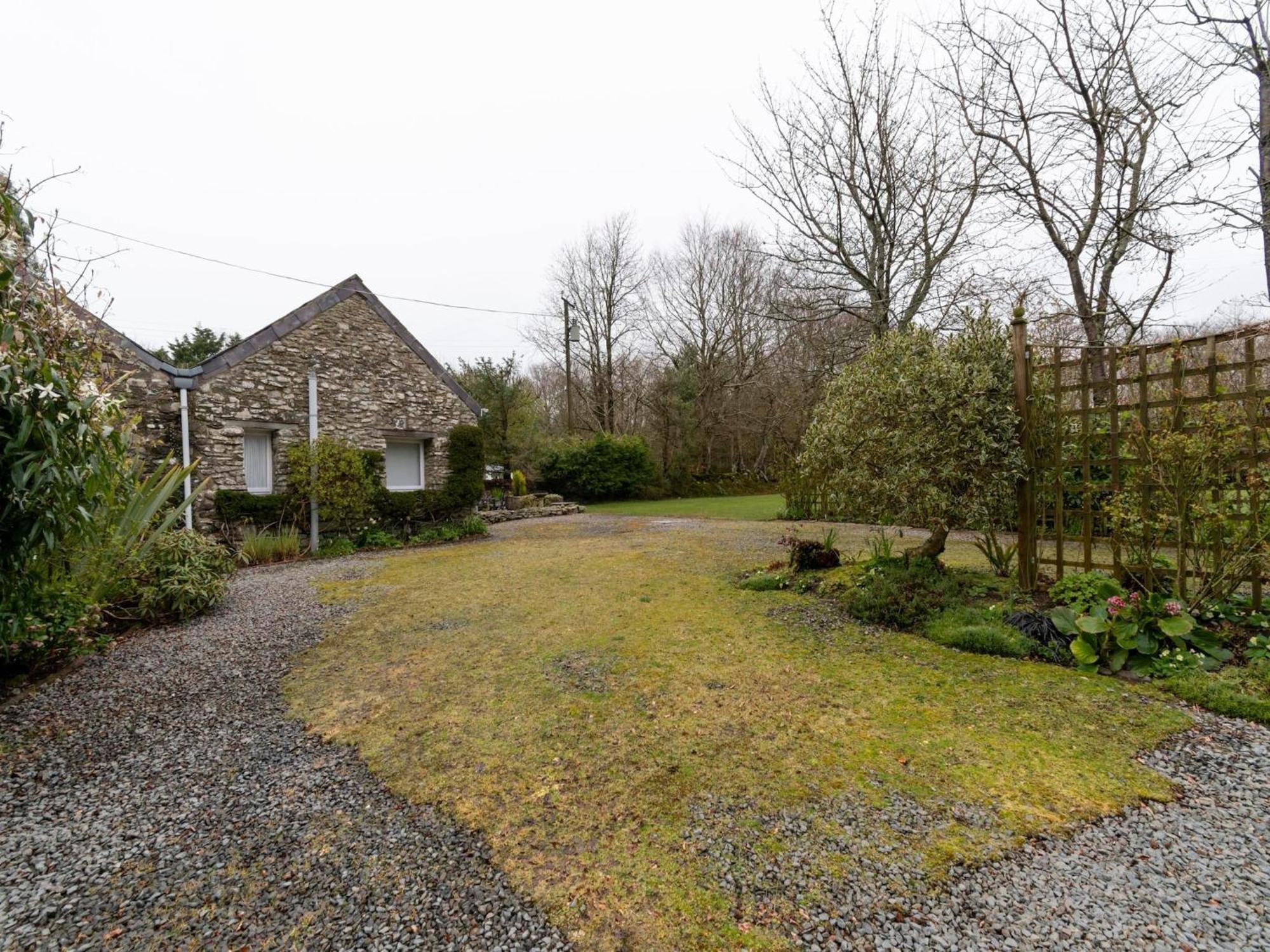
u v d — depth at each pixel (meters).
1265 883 1.73
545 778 2.48
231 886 1.87
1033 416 4.30
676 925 1.66
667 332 24.27
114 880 1.91
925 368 4.40
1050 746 2.59
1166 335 8.83
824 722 2.89
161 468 5.64
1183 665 3.18
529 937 1.63
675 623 4.64
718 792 2.32
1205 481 3.44
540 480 19.25
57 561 3.93
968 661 3.62
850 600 4.71
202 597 5.09
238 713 3.22
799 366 18.45
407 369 10.70
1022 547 4.42
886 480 4.49
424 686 3.55
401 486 11.02
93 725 3.09
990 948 1.52
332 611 5.33
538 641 4.33
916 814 2.13
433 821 2.20
